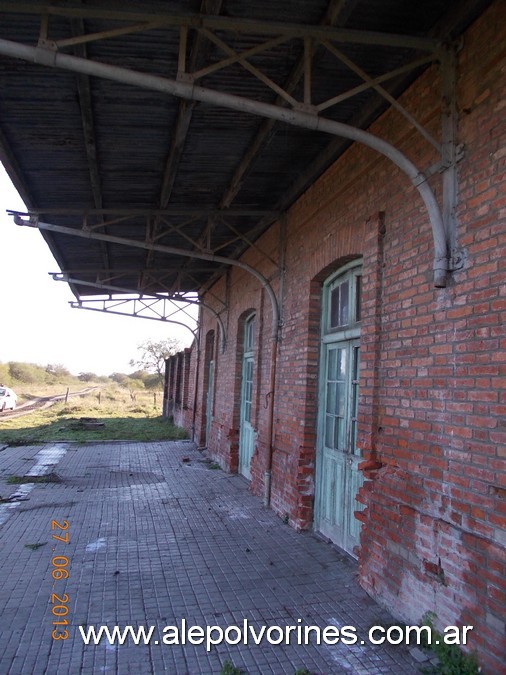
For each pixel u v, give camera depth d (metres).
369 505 4.25
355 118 4.87
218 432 11.02
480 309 3.17
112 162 5.72
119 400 38.53
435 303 3.64
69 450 12.65
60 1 3.18
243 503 7.19
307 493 5.95
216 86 4.36
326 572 4.65
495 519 2.95
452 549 3.23
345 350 5.50
